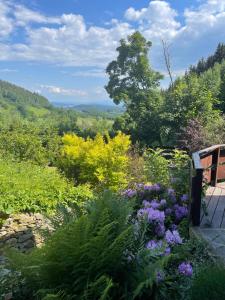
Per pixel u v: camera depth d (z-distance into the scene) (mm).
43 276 2684
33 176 9531
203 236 4391
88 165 9734
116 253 2697
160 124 16703
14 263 2857
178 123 15859
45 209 7695
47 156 15062
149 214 4082
